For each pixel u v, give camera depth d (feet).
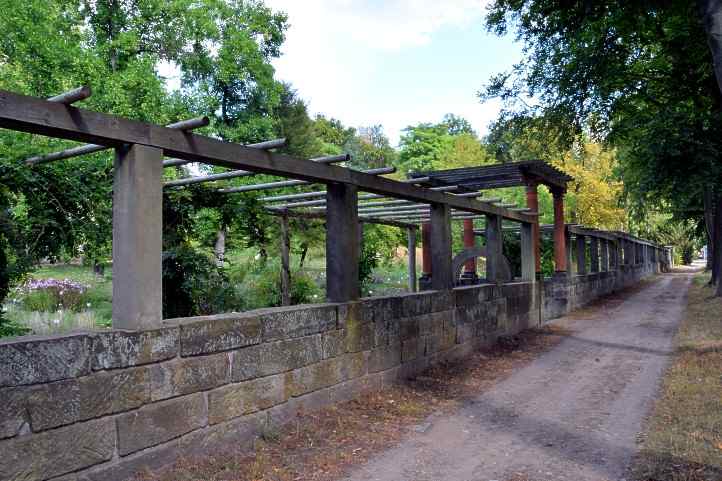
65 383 10.65
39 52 48.16
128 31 56.24
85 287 41.83
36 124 10.62
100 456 11.21
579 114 51.96
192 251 24.84
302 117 98.12
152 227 12.67
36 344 10.22
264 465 13.25
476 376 24.25
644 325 41.06
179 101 57.41
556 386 22.40
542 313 42.73
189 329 13.19
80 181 19.17
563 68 50.39
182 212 24.30
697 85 48.16
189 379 13.15
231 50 62.03
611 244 85.97
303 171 17.40
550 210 88.12
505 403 19.80
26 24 47.55
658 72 50.67
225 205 24.82
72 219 19.25
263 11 67.67
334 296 19.30
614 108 53.93
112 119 11.96
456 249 74.08
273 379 15.64
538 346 32.30
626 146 59.21
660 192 49.73
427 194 25.27
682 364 25.22
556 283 48.60
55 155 15.55
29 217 18.31
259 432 15.10
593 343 33.19
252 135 67.51
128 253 12.25
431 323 25.14
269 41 69.56
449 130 170.40
